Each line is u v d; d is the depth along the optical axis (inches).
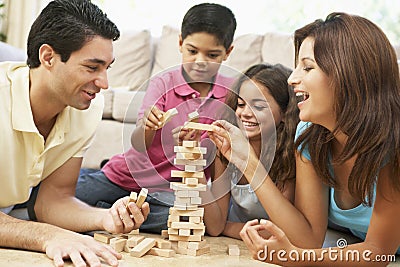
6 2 146.1
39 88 53.0
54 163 58.6
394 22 144.8
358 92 48.3
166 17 156.7
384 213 50.3
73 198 59.5
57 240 46.0
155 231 60.9
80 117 59.3
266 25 152.6
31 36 52.6
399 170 48.4
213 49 70.1
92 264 43.1
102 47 51.3
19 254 46.1
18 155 54.4
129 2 157.0
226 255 50.8
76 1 51.8
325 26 50.7
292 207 54.5
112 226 51.9
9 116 53.0
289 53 131.5
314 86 49.6
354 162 52.3
